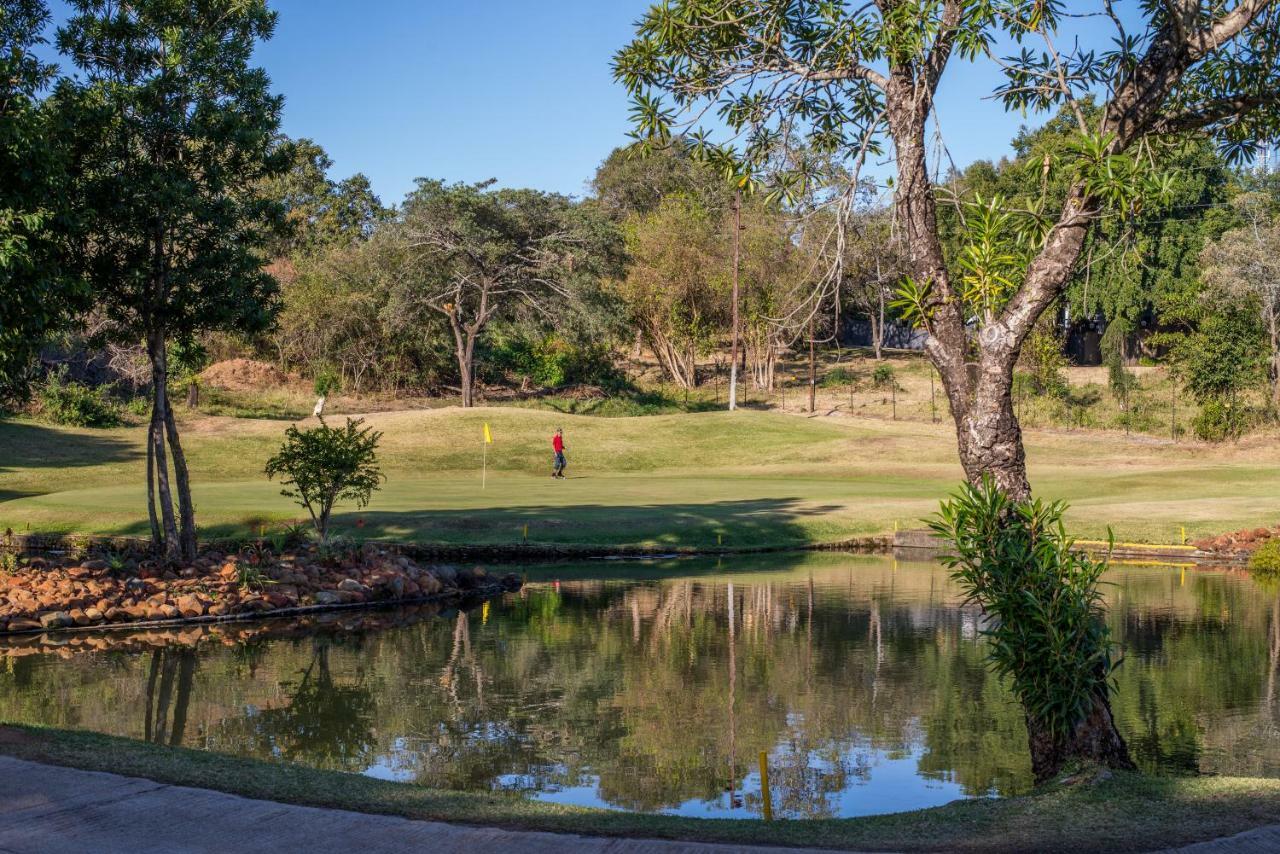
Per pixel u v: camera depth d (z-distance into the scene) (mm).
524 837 5672
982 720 11297
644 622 17234
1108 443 48156
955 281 8656
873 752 10164
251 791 6523
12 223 13570
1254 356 49438
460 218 58469
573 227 61562
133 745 7586
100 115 18328
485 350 69562
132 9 19781
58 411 46781
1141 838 5516
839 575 22562
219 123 19438
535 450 47000
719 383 72250
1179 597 19297
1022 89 8953
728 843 5609
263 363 63344
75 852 5375
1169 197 7188
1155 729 10742
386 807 6277
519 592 20516
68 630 16922
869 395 64688
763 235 61281
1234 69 8898
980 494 7875
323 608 18750
